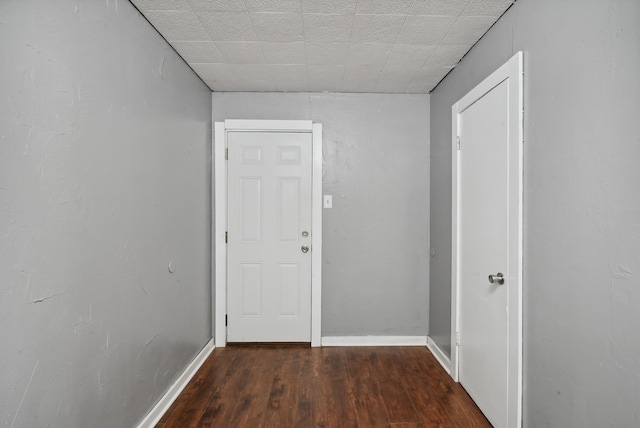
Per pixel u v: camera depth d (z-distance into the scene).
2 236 1.08
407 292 3.29
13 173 1.12
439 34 2.20
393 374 2.69
